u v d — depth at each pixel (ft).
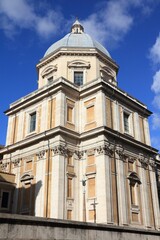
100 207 78.79
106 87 95.91
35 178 89.76
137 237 52.90
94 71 114.01
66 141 88.79
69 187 84.38
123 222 80.33
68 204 81.41
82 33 135.74
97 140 87.92
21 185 94.07
